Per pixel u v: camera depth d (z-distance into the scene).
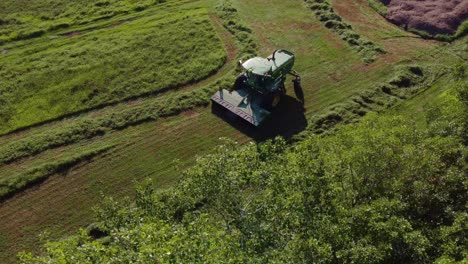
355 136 20.23
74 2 41.94
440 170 19.33
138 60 34.47
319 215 16.69
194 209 21.95
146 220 16.81
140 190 18.38
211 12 39.72
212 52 35.06
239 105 28.95
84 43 36.66
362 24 38.50
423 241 16.00
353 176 19.14
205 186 17.31
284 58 30.05
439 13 38.03
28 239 23.81
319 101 31.22
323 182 17.42
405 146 19.38
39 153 28.12
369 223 16.36
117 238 15.26
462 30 36.69
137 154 28.12
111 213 17.48
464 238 16.81
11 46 37.06
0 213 25.02
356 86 32.38
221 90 29.97
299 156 18.19
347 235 16.30
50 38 37.84
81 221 24.70
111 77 33.12
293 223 16.59
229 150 18.94
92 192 26.08
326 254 15.06
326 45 35.94
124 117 30.23
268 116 29.53
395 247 16.42
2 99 31.59
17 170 27.08
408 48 35.78
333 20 38.09
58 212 25.09
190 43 35.91
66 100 31.50
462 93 22.72
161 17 39.41
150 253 13.41
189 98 31.42
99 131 29.42
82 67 34.00
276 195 17.12
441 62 34.34
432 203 18.59
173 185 26.41
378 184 18.91
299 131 29.03
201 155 27.91
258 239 16.09
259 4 40.81
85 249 14.66
